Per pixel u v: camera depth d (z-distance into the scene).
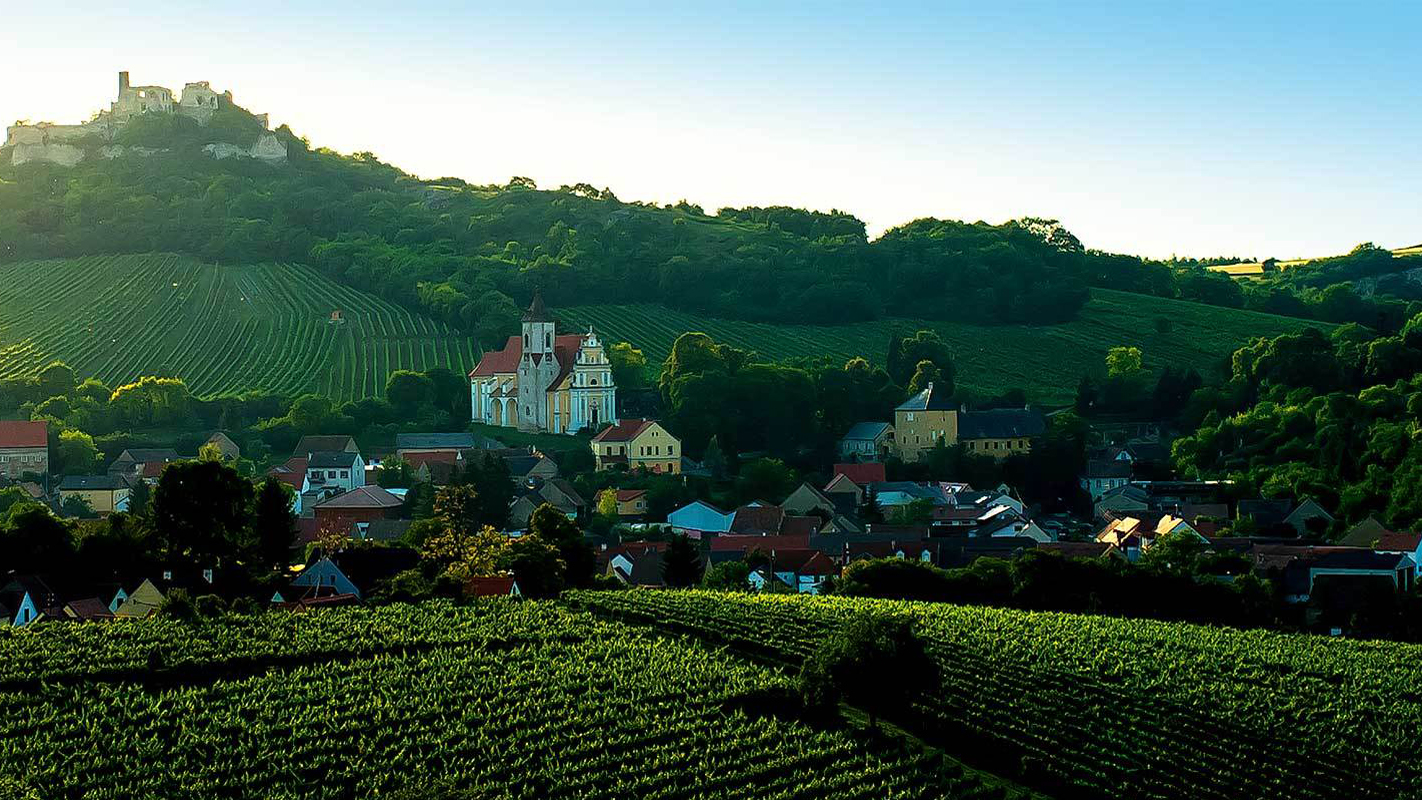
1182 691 115.12
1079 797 98.06
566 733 101.12
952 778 98.75
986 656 124.75
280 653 118.06
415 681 111.06
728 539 195.88
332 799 88.94
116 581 156.00
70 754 93.50
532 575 155.00
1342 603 155.75
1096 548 182.50
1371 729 107.12
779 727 105.44
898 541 188.12
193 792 88.25
